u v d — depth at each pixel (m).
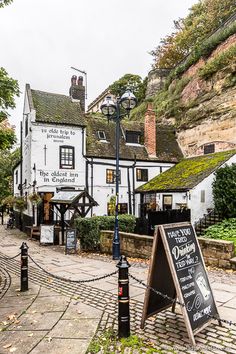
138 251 10.80
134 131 24.27
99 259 10.81
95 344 4.29
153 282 4.68
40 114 20.53
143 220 15.70
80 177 21.08
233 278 7.40
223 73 23.06
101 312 5.48
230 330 4.57
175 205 19.03
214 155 21.30
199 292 4.59
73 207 14.08
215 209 17.55
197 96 25.55
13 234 20.20
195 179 18.50
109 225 12.93
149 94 38.03
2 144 10.25
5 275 8.73
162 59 40.19
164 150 25.12
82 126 21.22
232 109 21.70
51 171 20.23
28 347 4.26
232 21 26.70
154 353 3.99
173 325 4.80
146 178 23.33
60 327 4.89
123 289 4.50
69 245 12.29
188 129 25.53
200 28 35.78
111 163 22.22
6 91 9.42
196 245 4.99
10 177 34.44
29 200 19.55
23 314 5.51
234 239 12.01
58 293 6.72
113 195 22.05
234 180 16.67
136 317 5.16
